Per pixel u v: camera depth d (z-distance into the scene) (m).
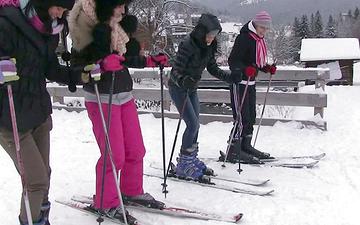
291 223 3.54
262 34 4.82
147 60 3.62
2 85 2.62
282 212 3.75
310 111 8.97
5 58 2.46
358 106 9.45
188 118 4.35
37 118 2.82
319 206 3.87
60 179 4.57
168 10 24.58
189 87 4.06
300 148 5.70
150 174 4.68
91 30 3.10
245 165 5.04
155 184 4.44
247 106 4.94
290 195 4.13
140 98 7.57
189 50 4.10
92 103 3.39
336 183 4.43
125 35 3.33
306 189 4.28
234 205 3.90
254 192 4.16
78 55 3.13
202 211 3.68
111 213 3.48
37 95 2.82
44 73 2.93
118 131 3.39
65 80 3.07
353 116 7.89
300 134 6.37
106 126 3.23
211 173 4.60
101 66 3.06
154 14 24.36
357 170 4.79
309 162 4.95
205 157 5.40
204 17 4.08
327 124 7.05
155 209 3.68
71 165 5.08
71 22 3.12
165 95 7.41
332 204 3.91
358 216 3.65
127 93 3.49
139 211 3.73
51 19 2.70
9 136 2.77
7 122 2.70
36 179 2.83
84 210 3.68
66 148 5.82
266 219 3.61
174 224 3.50
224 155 5.19
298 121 6.66
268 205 3.90
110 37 3.12
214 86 7.91
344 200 3.99
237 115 4.88
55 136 6.46
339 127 6.81
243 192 4.21
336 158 5.25
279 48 46.88
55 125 7.09
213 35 4.12
